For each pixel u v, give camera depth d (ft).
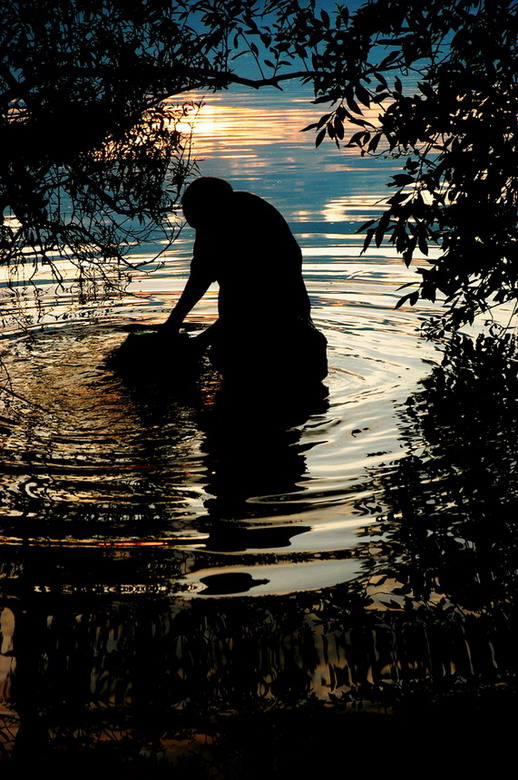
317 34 11.47
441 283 11.60
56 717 7.64
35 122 12.62
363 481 11.78
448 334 18.35
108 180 14.06
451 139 11.12
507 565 9.65
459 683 8.00
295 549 10.11
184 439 13.23
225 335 17.10
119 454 12.70
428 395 14.78
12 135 12.64
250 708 7.76
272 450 12.80
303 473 12.03
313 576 9.59
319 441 13.10
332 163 40.14
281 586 9.39
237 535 10.43
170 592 9.29
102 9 12.98
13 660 8.22
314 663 8.25
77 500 11.28
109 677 8.09
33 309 20.94
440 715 7.59
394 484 11.65
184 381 15.88
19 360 17.22
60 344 18.37
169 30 12.90
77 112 12.68
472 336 18.02
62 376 16.22
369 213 30.30
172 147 14.24
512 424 13.30
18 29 12.46
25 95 12.76
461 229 11.30
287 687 7.97
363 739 7.40
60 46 13.03
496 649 8.38
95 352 17.81
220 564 9.82
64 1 12.62
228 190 16.87
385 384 15.55
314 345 16.34
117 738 7.43
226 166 39.52
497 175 11.01
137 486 11.68
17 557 9.92
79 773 7.07
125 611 8.96
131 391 15.34
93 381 15.93
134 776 7.02
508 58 10.80
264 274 16.74
